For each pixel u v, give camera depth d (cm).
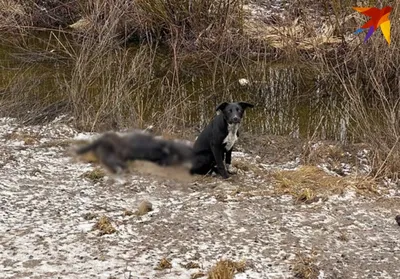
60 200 501
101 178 549
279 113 812
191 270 386
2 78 928
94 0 1055
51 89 864
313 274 384
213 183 548
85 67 802
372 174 580
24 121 722
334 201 513
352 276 387
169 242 428
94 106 767
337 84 890
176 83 911
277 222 467
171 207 491
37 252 409
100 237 434
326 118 785
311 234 448
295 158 639
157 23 1106
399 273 393
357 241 439
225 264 384
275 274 383
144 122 732
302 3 1088
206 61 1008
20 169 570
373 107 770
